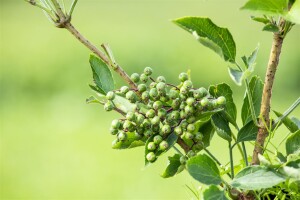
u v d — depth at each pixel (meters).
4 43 17.02
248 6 1.90
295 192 2.29
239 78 2.03
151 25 20.70
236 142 2.35
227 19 21.16
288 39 15.09
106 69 2.43
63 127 12.31
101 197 9.20
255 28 17.95
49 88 14.99
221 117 2.38
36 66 15.47
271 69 2.18
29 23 20.38
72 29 2.25
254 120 2.25
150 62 15.14
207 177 2.08
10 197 9.78
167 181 8.60
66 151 10.98
